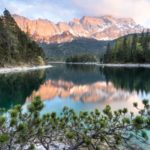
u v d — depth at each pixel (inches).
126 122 244.5
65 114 293.6
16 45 3801.7
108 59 6077.8
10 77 2222.0
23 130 221.3
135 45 5374.0
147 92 1451.8
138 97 1277.1
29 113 236.5
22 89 1491.1
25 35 4736.7
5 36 3528.5
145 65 5007.4
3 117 206.4
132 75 2773.1
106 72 3457.2
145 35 5511.8
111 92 1501.0
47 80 2266.2
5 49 3417.8
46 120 267.7
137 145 373.1
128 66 5098.4
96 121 266.1
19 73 2792.8
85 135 256.8
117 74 2999.5
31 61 4397.1
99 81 2237.9
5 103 1003.3
